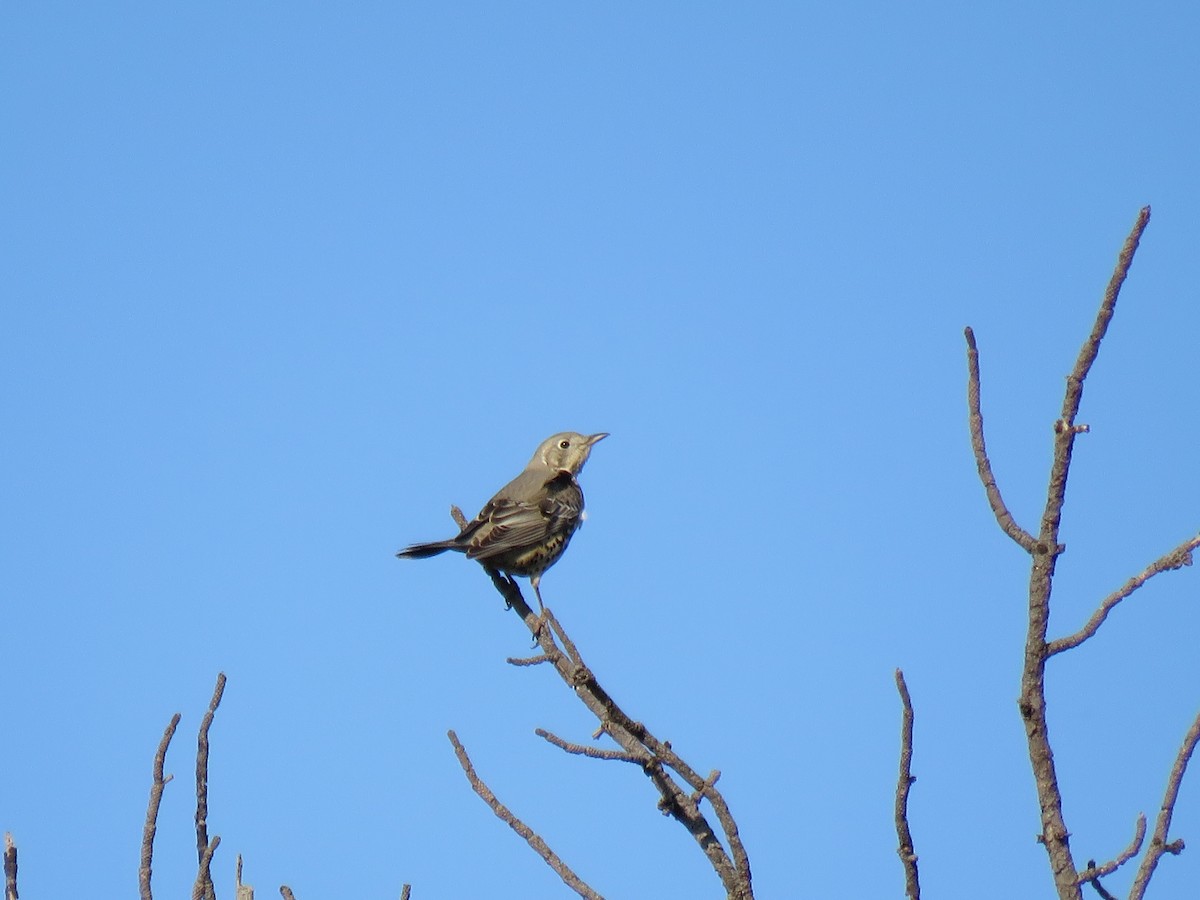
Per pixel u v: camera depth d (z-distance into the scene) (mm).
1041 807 8344
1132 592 8461
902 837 8625
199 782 10461
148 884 10008
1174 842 8391
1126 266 8172
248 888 9828
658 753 10234
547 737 10539
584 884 10055
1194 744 8547
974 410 8867
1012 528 8586
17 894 9188
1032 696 8445
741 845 9820
